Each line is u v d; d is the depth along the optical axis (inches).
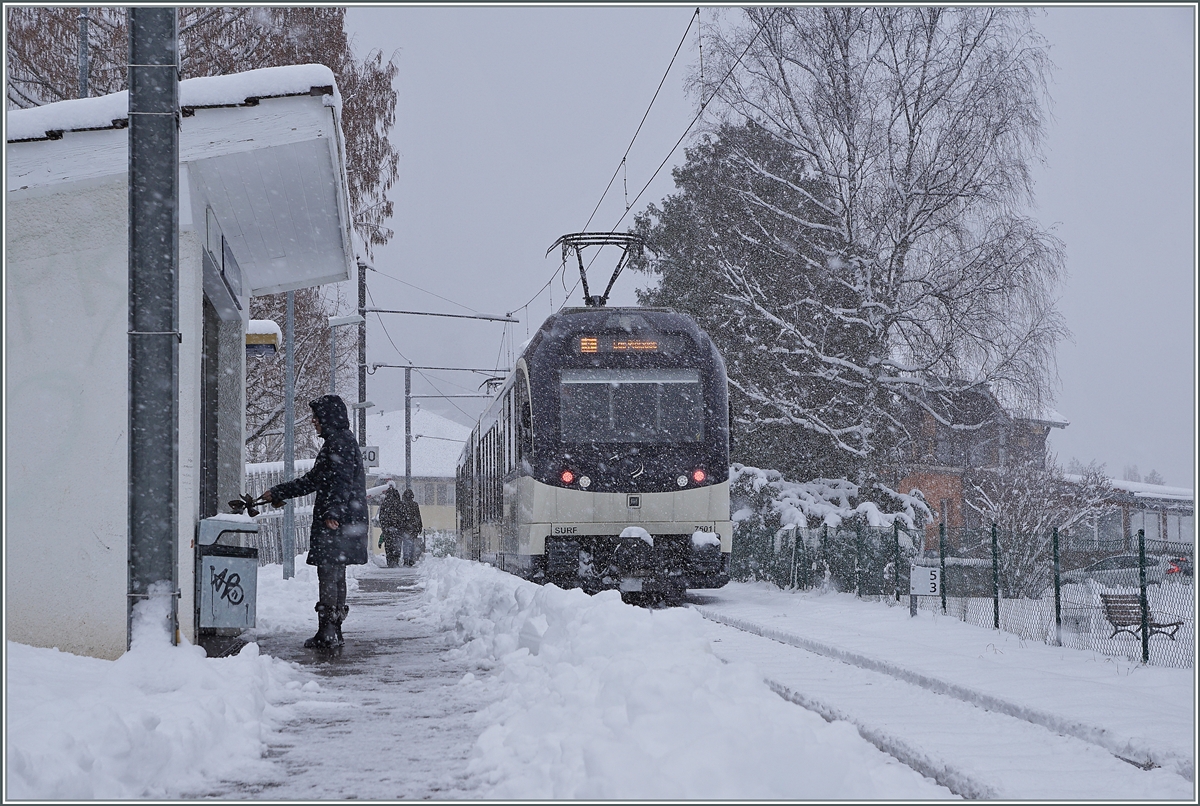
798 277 1011.9
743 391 1018.1
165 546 287.4
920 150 960.3
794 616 576.7
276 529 1123.3
